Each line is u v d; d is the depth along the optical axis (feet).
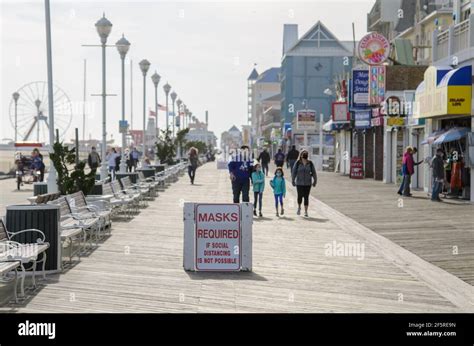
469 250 46.32
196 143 318.45
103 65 90.38
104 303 30.42
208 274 37.68
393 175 127.85
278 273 38.14
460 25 87.56
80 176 58.29
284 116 362.53
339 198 92.02
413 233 55.21
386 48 126.82
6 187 118.93
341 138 179.01
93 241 50.44
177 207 79.56
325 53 350.43
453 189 89.61
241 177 63.57
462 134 83.10
